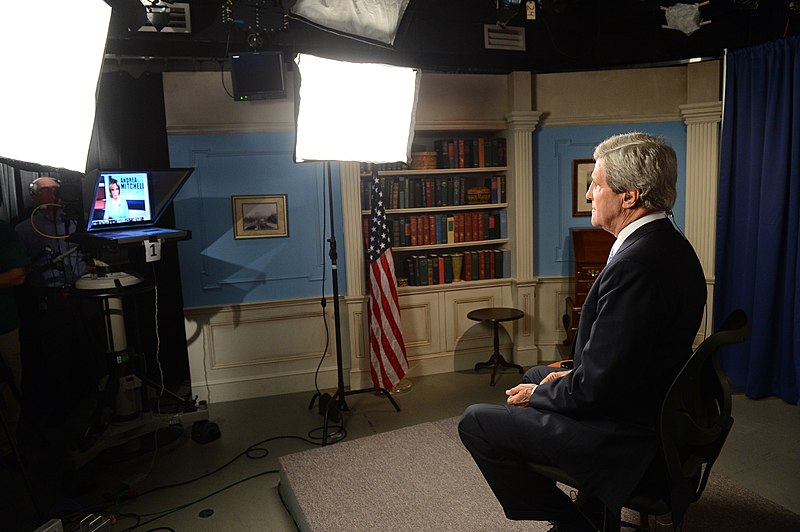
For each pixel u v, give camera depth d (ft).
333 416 11.78
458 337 15.21
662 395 4.62
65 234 12.50
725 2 12.84
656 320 4.33
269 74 12.11
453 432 9.84
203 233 13.09
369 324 13.78
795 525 7.10
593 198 5.03
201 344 13.37
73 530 6.42
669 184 4.66
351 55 12.89
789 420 11.12
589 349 4.46
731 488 8.05
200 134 12.84
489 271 15.33
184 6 11.40
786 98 11.36
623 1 13.43
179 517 8.60
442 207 14.74
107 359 10.71
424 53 13.12
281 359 13.88
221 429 11.93
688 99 14.07
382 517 7.34
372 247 13.10
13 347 10.86
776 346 12.17
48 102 3.18
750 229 12.26
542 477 5.23
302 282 13.82
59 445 11.46
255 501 9.01
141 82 13.30
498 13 11.85
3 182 12.67
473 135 15.71
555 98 14.66
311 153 6.81
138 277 10.78
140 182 10.69
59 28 3.13
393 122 7.14
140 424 10.62
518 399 5.31
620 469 4.51
